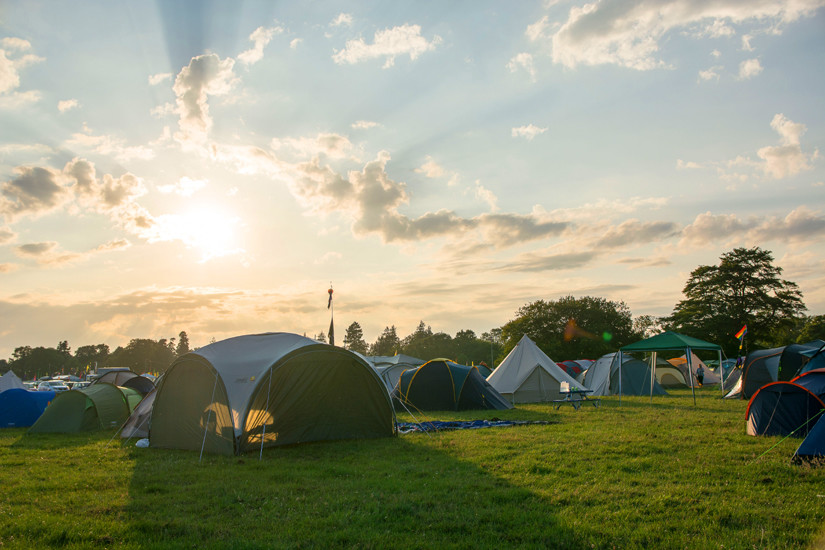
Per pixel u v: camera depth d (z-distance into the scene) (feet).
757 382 80.59
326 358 44.96
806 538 19.03
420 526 21.02
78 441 47.98
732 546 18.54
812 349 74.64
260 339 46.83
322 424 45.16
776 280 179.52
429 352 410.11
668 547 18.62
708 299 184.55
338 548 18.85
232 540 19.61
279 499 25.20
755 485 26.63
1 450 42.68
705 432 44.14
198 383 42.45
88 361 590.55
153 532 20.76
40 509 24.16
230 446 38.42
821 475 28.04
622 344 232.94
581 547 18.81
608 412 64.44
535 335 239.30
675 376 135.03
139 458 38.17
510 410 71.00
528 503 24.06
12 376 87.45
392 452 37.99
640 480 27.71
